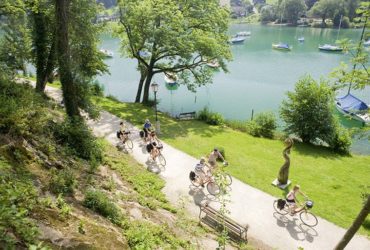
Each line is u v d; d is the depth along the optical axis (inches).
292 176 844.0
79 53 1149.1
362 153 1189.1
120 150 874.8
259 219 635.5
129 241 377.4
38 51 1080.8
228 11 1437.0
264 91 2009.1
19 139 459.2
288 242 575.8
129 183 648.4
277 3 6131.9
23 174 387.9
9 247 223.8
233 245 535.5
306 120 1129.4
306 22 5556.1
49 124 628.1
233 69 2586.1
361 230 623.8
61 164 503.5
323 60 2893.7
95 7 1182.3
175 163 842.8
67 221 338.0
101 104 1357.0
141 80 1489.9
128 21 1283.2
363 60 550.6
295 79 2269.9
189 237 496.7
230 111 1680.6
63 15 733.3
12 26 1295.5
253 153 993.5
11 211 239.1
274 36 4547.2
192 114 1416.1
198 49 1306.6
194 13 1333.7
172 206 625.0
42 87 1101.7
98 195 431.8
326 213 670.5
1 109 469.1
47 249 213.6
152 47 1342.3
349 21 5024.6
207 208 587.5
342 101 1699.1
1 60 1239.5
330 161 984.3
